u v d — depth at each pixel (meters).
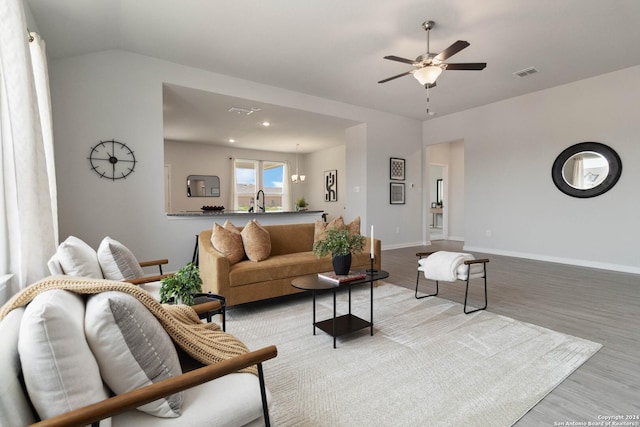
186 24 3.35
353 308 3.15
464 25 3.38
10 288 1.84
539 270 4.77
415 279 4.29
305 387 1.83
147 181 4.13
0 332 0.81
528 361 2.10
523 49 3.93
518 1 2.96
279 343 2.40
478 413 1.59
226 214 4.73
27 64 1.85
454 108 6.54
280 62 4.30
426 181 7.54
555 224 5.40
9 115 1.79
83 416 0.75
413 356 2.18
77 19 3.03
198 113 5.76
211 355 1.21
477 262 2.97
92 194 3.81
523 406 1.64
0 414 0.68
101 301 0.93
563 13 3.16
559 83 5.14
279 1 2.97
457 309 3.10
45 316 0.78
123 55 3.95
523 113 5.74
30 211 1.87
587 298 3.41
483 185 6.39
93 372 0.87
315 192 10.27
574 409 1.62
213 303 1.69
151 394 0.84
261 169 9.93
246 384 1.16
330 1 2.97
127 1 2.93
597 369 1.99
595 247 4.96
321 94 5.64
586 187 5.01
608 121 4.76
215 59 4.21
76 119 3.71
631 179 4.59
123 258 2.17
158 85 4.20
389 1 2.97
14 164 1.80
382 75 4.75
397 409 1.63
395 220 7.08
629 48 3.93
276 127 6.90
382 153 6.81
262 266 3.15
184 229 4.41
